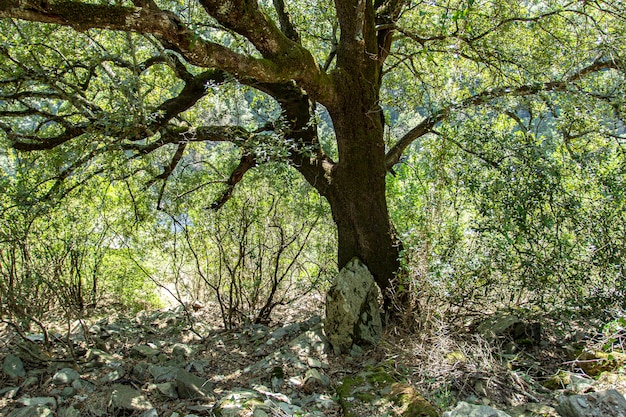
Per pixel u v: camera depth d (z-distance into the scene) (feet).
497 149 20.70
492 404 13.91
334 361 18.70
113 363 18.53
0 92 19.38
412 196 27.07
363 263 21.71
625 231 18.95
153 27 13.21
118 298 32.65
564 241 19.01
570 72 22.26
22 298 18.98
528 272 19.36
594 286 18.88
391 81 31.32
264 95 28.73
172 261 30.68
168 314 27.40
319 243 29.35
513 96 21.80
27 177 21.44
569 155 21.01
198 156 31.30
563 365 16.70
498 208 19.20
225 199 25.59
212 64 14.92
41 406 14.92
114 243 28.60
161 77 25.72
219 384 17.60
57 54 21.18
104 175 24.95
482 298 20.25
